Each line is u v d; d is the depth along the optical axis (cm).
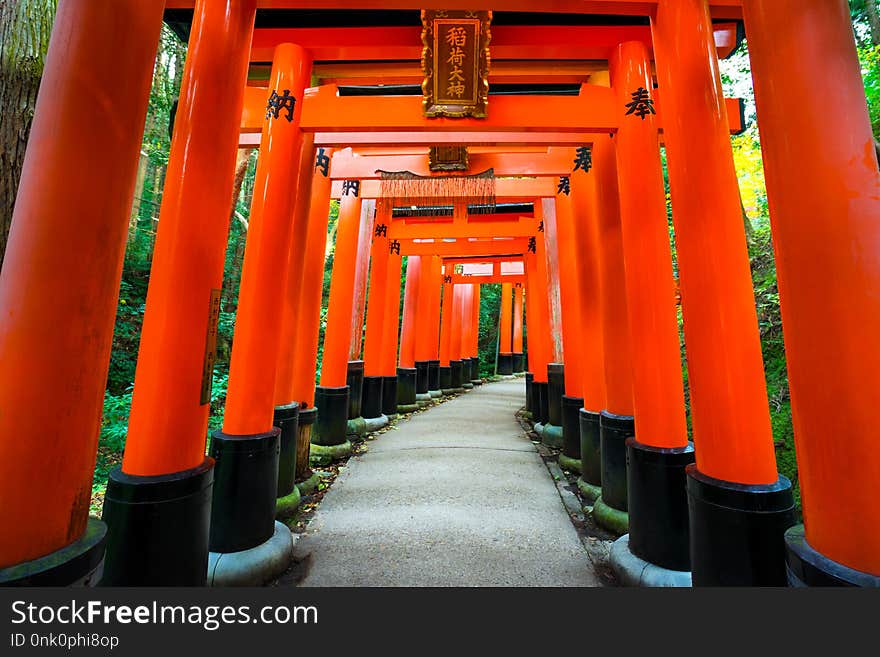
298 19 455
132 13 176
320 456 689
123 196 174
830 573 140
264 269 400
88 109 161
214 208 283
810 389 154
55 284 153
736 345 250
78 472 161
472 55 429
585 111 439
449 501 515
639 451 349
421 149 808
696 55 270
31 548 145
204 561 264
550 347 902
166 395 259
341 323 759
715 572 242
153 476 250
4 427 143
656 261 365
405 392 1251
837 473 146
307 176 539
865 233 144
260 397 384
